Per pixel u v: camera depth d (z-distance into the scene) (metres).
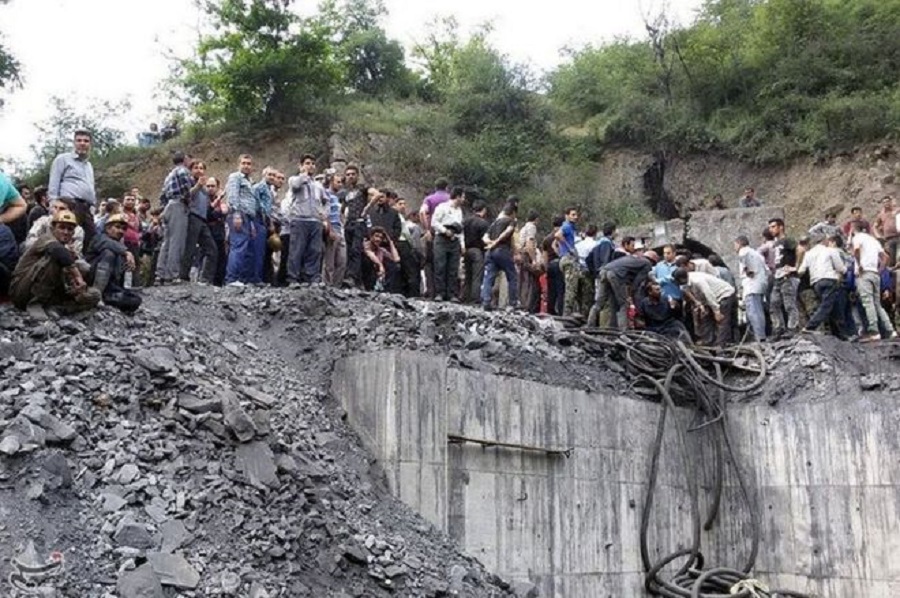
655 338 14.24
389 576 8.27
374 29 40.66
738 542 13.85
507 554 11.10
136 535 7.28
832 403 13.62
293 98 32.19
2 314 9.26
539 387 11.80
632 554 12.62
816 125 28.91
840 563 13.25
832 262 15.12
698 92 32.66
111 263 10.31
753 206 24.39
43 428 7.77
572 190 30.73
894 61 30.45
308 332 11.65
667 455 13.34
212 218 13.82
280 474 8.62
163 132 35.53
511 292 15.02
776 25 32.38
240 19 32.78
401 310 12.58
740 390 13.94
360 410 10.46
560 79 36.94
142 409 8.62
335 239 14.03
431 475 10.31
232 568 7.43
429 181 30.28
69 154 11.13
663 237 23.72
